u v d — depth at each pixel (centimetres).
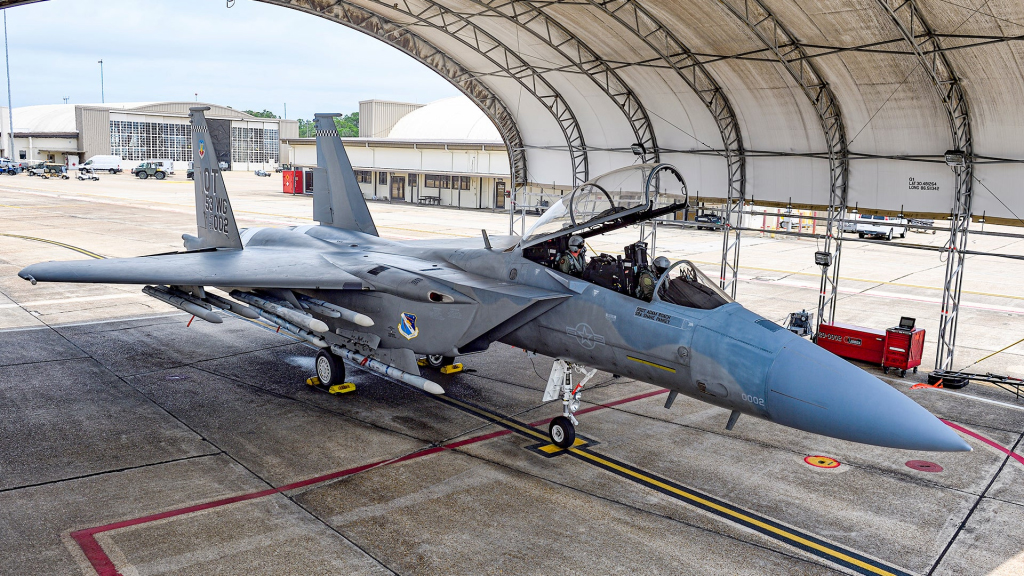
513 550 695
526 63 1930
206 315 1182
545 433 1027
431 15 1783
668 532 742
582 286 948
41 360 1313
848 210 1545
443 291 1016
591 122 2052
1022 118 1207
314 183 1575
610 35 1625
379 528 732
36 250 2595
